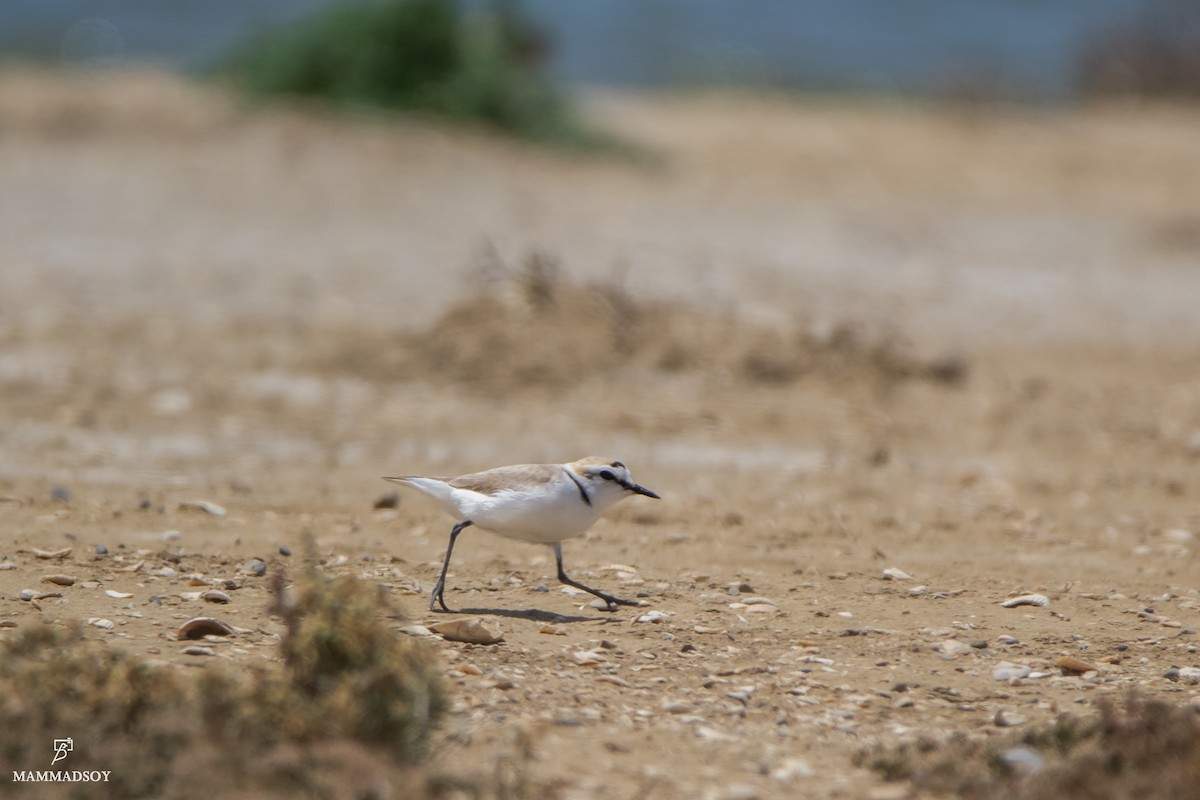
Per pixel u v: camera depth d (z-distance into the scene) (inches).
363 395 620.1
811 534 459.8
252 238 927.7
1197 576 421.4
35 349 654.5
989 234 1121.4
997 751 267.6
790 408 627.8
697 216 1098.7
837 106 1758.1
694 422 598.5
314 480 498.9
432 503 476.4
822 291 868.0
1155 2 1988.2
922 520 482.3
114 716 248.5
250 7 2251.5
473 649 325.7
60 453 510.6
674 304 730.2
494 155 1229.7
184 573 377.7
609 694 302.0
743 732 285.4
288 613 266.2
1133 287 970.7
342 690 245.1
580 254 922.1
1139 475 552.1
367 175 1118.4
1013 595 395.9
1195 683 321.4
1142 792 248.5
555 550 361.4
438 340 676.7
